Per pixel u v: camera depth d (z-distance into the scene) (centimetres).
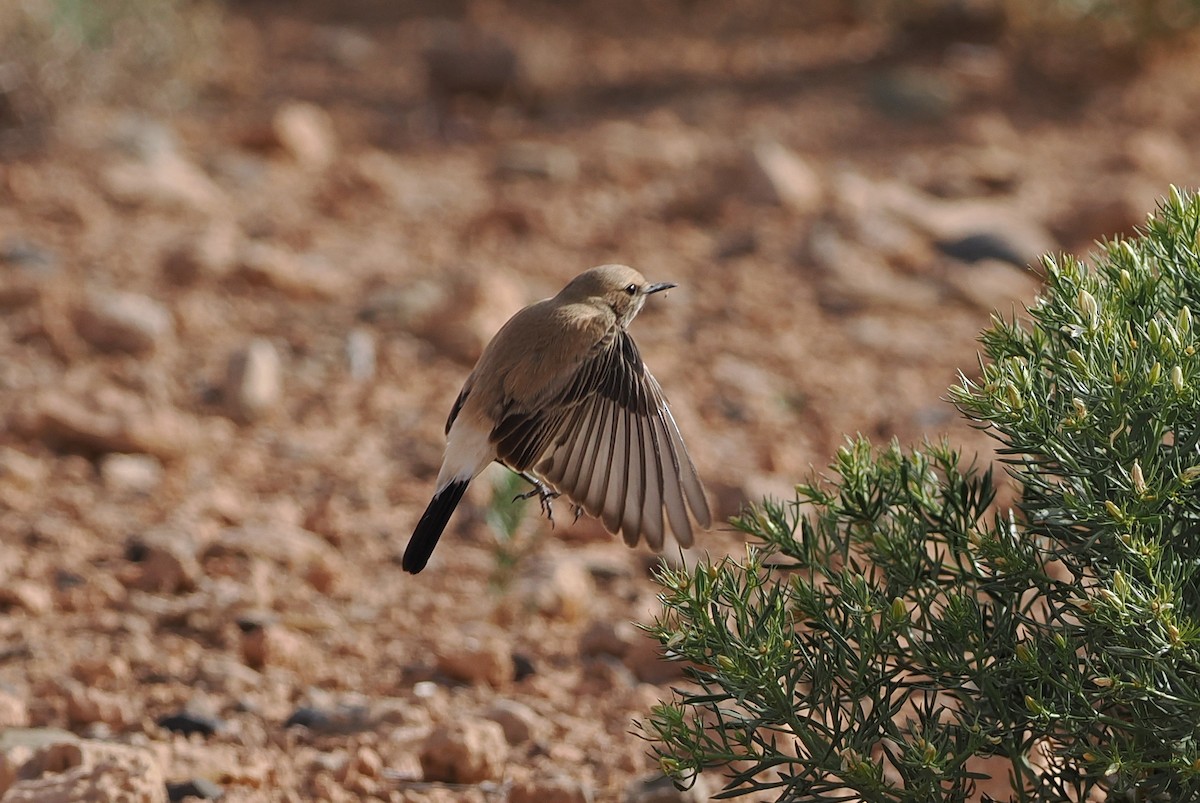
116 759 806
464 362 1667
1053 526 647
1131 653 581
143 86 2514
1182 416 616
